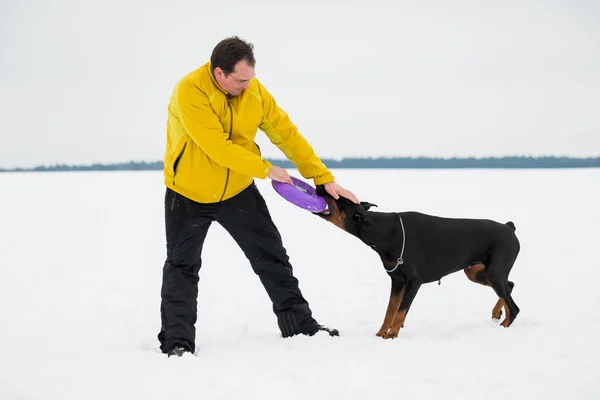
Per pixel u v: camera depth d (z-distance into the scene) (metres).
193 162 3.85
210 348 4.09
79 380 3.37
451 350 3.78
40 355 3.85
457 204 13.50
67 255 8.30
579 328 4.24
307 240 9.31
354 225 4.27
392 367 3.48
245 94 3.84
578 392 3.07
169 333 3.93
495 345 3.87
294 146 4.21
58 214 13.37
